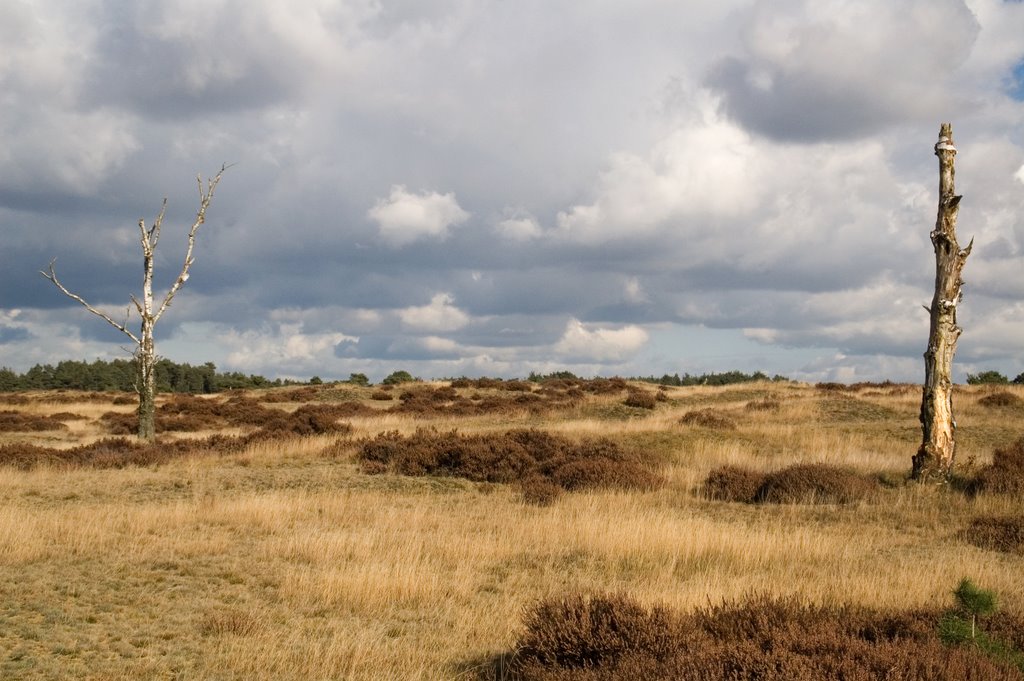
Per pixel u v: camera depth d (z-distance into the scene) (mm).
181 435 28375
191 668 6059
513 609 7754
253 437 22969
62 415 35625
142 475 17156
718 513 14117
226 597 8086
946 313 16516
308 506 13516
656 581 8883
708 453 21016
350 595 7980
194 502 13664
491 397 42375
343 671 6004
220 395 50531
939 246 16766
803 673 4805
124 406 42938
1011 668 5062
